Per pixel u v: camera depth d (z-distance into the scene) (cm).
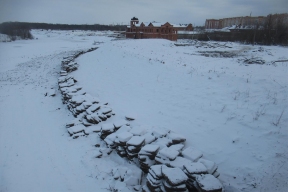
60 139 1012
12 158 866
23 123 1191
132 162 796
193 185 600
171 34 5581
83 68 2231
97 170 780
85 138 1002
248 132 844
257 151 754
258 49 3434
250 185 648
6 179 744
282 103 950
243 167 712
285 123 827
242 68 1891
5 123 1185
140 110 1212
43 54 3578
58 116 1289
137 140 816
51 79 2081
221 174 708
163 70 1680
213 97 1148
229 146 810
